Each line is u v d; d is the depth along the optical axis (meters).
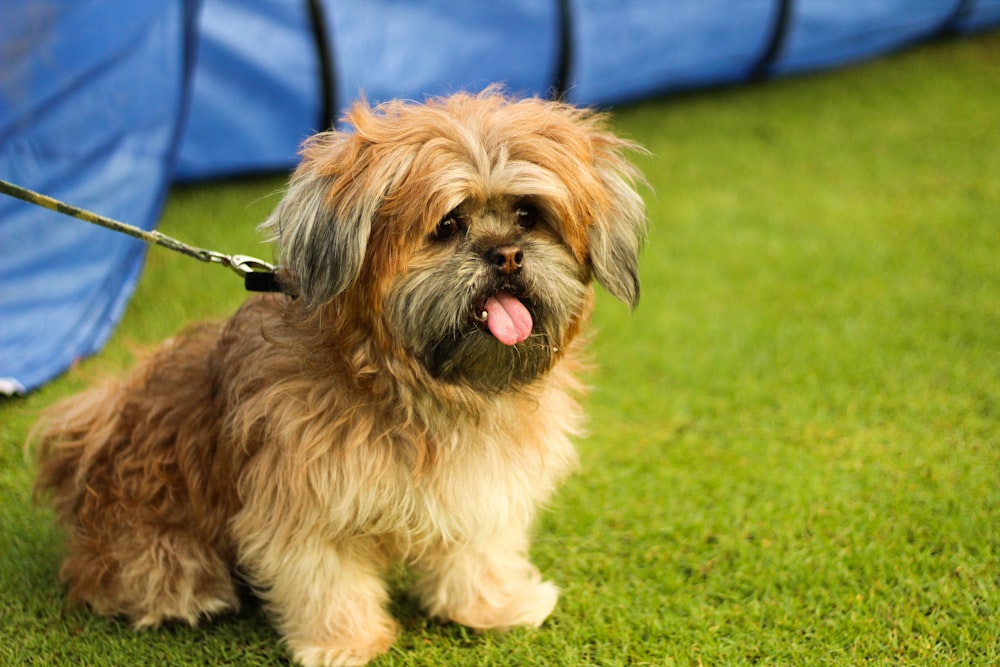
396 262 1.47
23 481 1.74
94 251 1.98
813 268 2.26
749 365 1.95
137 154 2.02
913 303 2.07
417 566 1.61
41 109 1.91
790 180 2.76
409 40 2.65
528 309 1.50
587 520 1.70
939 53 3.77
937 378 1.90
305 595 1.54
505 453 1.54
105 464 1.59
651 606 1.61
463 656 1.57
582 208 1.50
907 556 1.64
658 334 2.02
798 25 3.33
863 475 1.75
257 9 2.47
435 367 1.50
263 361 1.52
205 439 1.56
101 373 1.74
